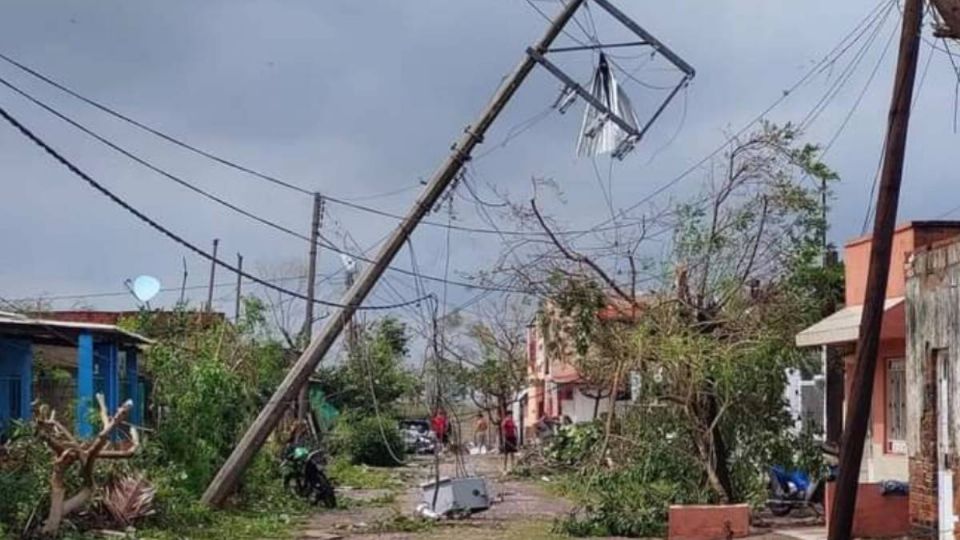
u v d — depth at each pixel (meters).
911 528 18.00
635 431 23.14
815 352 25.88
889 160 15.00
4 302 35.06
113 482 20.64
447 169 25.17
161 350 25.78
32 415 21.84
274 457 28.47
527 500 29.17
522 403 61.94
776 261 23.95
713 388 22.80
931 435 17.28
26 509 18.50
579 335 23.12
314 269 34.94
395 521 24.03
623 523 21.73
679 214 33.34
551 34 25.12
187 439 24.38
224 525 22.58
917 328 17.77
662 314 22.92
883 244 15.08
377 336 50.97
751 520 22.14
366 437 45.53
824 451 24.08
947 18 13.23
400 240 25.12
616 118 24.97
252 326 31.83
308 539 21.38
